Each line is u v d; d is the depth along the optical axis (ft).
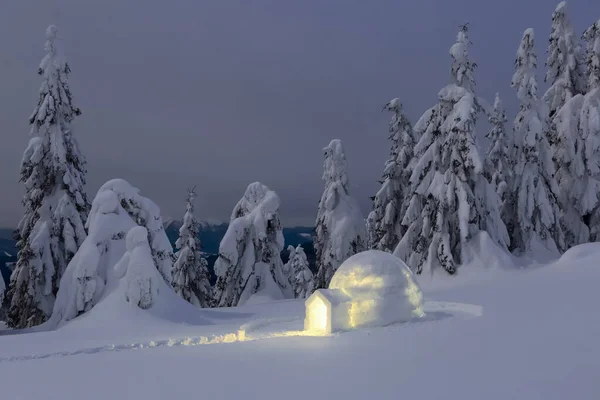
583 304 44.39
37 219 87.30
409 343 33.73
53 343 43.80
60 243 88.07
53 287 86.79
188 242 120.37
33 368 31.24
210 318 62.85
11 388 25.96
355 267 48.52
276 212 104.32
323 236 110.63
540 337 31.73
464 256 86.33
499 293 59.16
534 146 98.02
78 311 59.72
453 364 26.04
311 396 21.65
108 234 64.44
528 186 99.86
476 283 77.51
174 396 22.93
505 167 109.91
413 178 93.04
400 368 25.90
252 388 23.49
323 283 109.91
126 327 52.37
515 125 102.89
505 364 25.27
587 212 103.76
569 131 103.65
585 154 101.86
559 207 107.24
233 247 98.84
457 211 88.17
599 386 20.77
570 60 109.09
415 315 48.03
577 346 28.40
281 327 51.55
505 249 90.58
